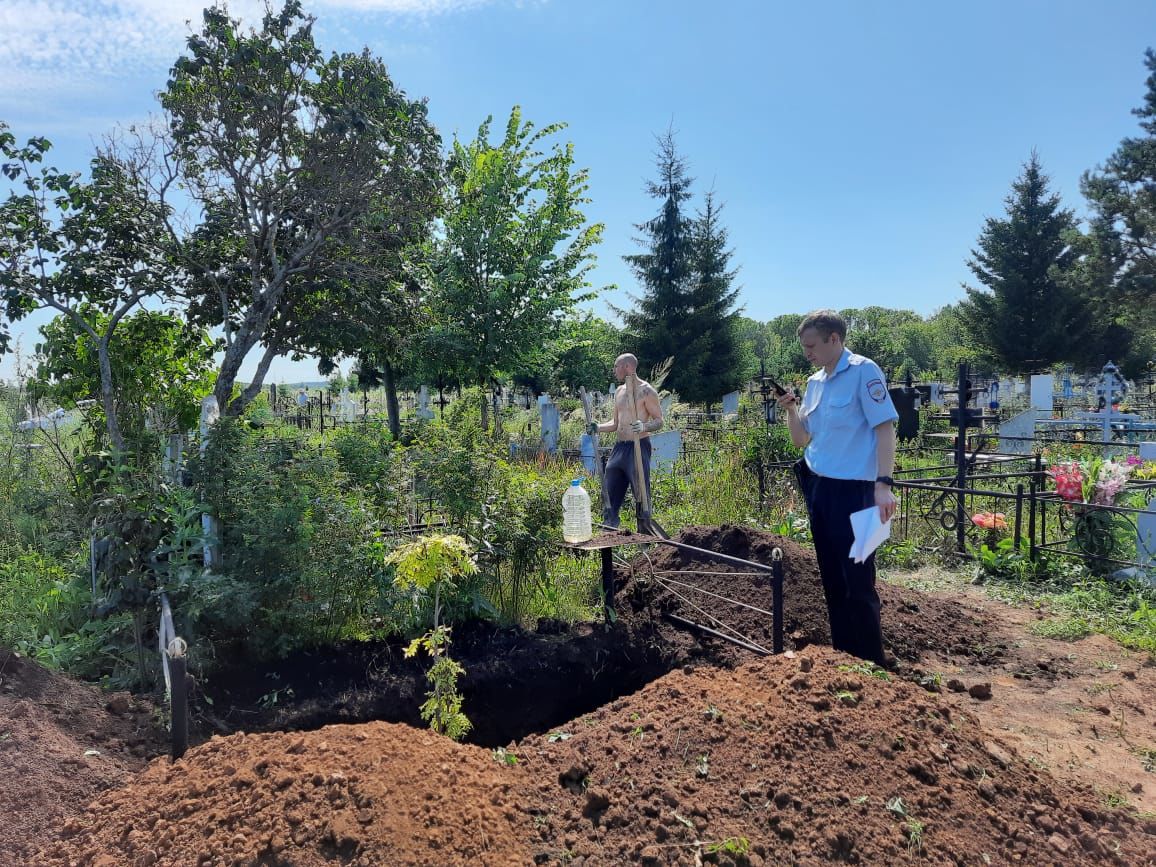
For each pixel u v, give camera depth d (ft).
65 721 10.55
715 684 10.90
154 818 7.92
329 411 66.28
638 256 95.96
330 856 7.11
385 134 26.23
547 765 9.23
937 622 17.72
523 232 50.57
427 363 48.19
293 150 25.18
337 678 14.57
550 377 81.20
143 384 22.38
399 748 8.58
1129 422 58.13
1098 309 111.04
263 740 8.96
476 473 17.63
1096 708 13.14
